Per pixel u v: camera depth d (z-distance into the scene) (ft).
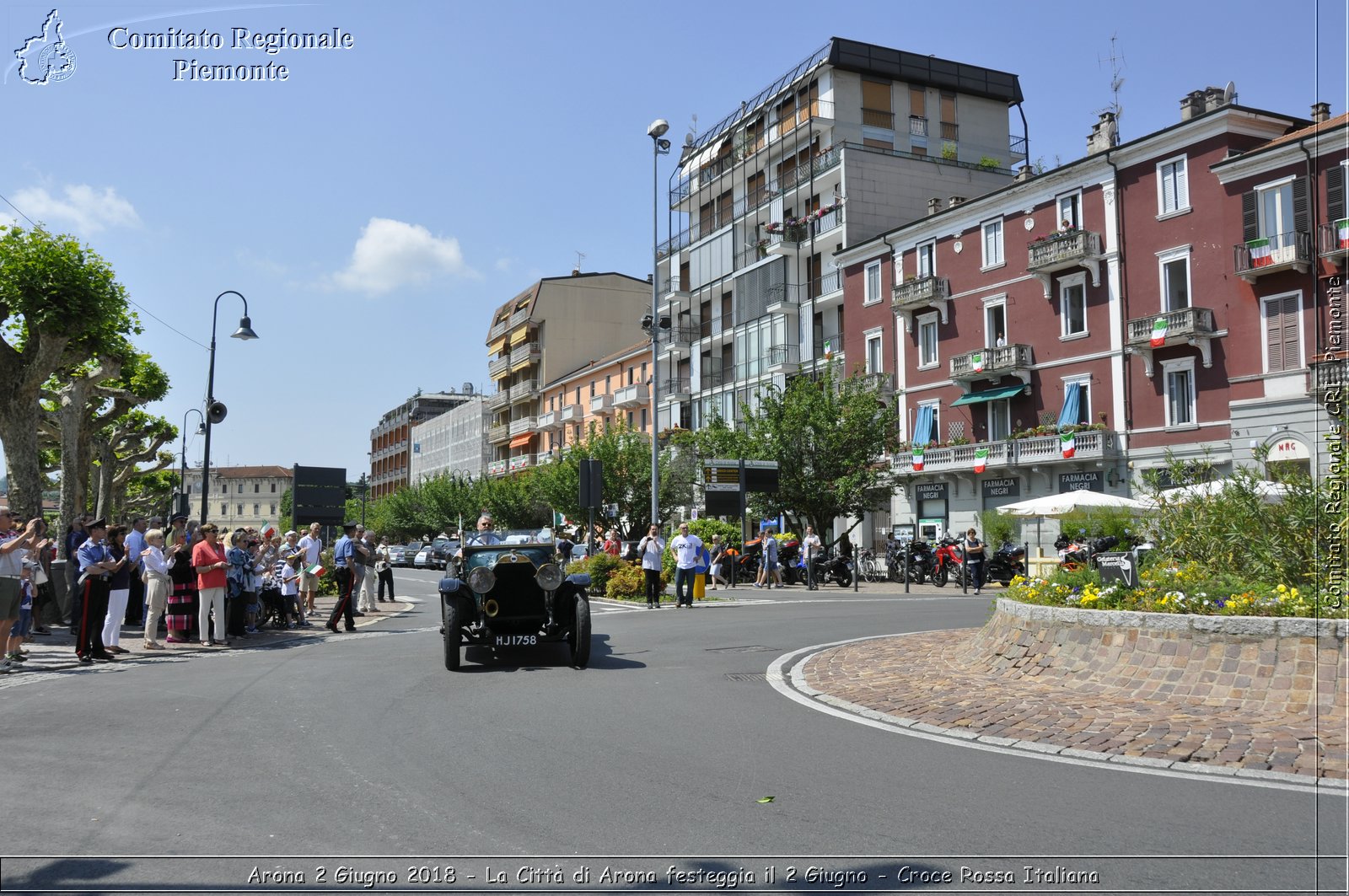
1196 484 36.55
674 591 84.48
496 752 23.27
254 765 22.00
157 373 113.80
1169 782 19.65
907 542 116.78
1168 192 106.83
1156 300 107.76
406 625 65.26
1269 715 24.27
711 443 138.72
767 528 127.85
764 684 33.86
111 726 26.94
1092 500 87.04
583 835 16.79
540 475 211.20
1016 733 24.45
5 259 66.13
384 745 24.13
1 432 66.90
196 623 53.57
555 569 39.06
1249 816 17.25
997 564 99.40
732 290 179.73
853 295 151.02
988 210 128.47
